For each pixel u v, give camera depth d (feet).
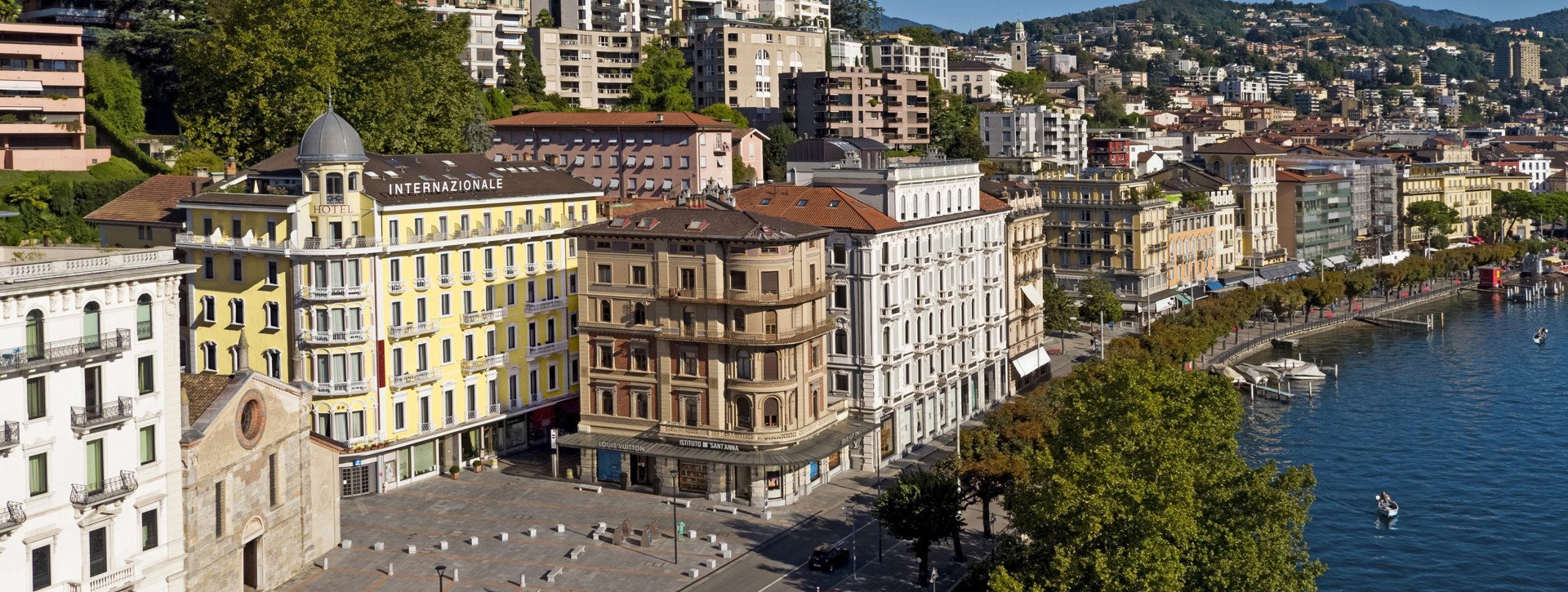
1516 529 447.42
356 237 420.77
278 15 598.34
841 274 465.47
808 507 421.59
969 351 540.11
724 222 426.10
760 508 417.69
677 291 424.46
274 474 344.69
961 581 360.48
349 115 595.47
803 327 427.33
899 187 483.10
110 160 606.55
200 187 465.47
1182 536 297.33
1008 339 579.89
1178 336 628.28
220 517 321.73
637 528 398.01
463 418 451.53
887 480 451.94
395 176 443.73
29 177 562.25
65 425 280.31
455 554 373.81
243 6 607.37
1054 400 416.46
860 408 467.93
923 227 493.77
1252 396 629.92
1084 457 309.83
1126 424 315.37
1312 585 322.14
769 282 417.08
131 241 464.24
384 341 426.10
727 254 418.10
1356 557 424.46
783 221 434.71
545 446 482.28
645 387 433.48
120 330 289.94
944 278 515.50
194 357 443.73
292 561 352.69
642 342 431.84
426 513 410.52
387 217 426.10
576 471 450.71
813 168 557.74
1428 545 433.48
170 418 302.86
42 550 277.23
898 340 479.00
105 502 285.64
